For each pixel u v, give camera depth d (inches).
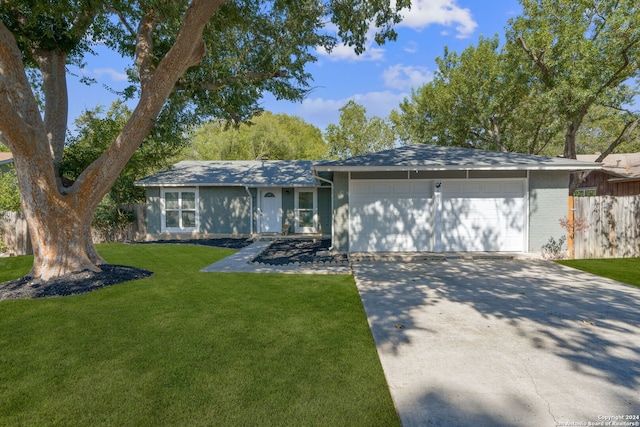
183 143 665.0
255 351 151.2
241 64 442.3
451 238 426.6
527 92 769.6
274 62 430.9
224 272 329.4
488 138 890.7
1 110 235.8
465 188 424.5
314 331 175.3
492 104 775.1
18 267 358.9
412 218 432.5
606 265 355.9
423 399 115.6
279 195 641.6
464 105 853.8
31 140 261.4
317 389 121.0
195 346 156.3
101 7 324.5
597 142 1289.4
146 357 145.3
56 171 358.9
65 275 278.2
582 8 574.9
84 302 226.5
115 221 627.5
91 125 587.8
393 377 129.8
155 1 279.1
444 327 182.2
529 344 159.9
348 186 431.5
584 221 405.4
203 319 193.2
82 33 358.0
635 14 508.4
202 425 101.3
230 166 740.7
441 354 149.6
